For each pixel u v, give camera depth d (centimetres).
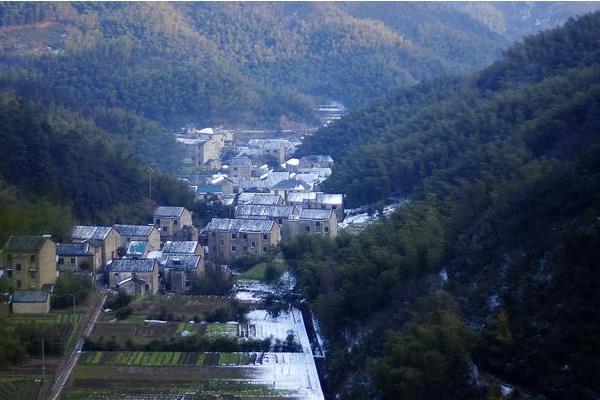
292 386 11844
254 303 15475
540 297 11006
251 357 12962
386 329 12088
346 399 11300
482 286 11981
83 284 15300
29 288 15150
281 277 16612
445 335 10531
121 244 18038
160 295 15975
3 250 15238
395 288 13088
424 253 13450
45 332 13338
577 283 10712
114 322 14262
